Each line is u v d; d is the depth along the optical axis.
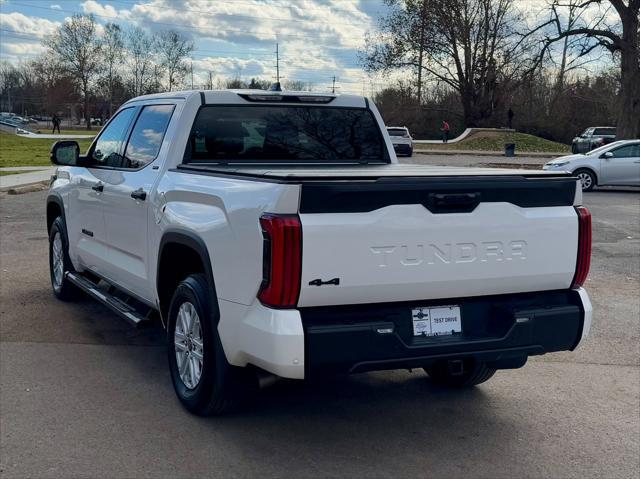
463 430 4.58
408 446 4.32
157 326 6.77
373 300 3.86
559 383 5.52
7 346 6.09
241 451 4.20
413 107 63.84
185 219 4.53
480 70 53.66
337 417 4.74
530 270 4.18
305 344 3.67
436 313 4.07
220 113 5.39
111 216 5.94
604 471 4.05
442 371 5.36
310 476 3.91
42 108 125.12
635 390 5.39
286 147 5.67
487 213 4.04
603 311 7.64
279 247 3.60
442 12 51.97
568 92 54.00
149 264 5.22
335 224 3.68
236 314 3.97
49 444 4.24
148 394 5.06
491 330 4.18
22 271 9.09
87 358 5.82
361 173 3.99
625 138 34.72
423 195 3.87
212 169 4.48
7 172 24.84
